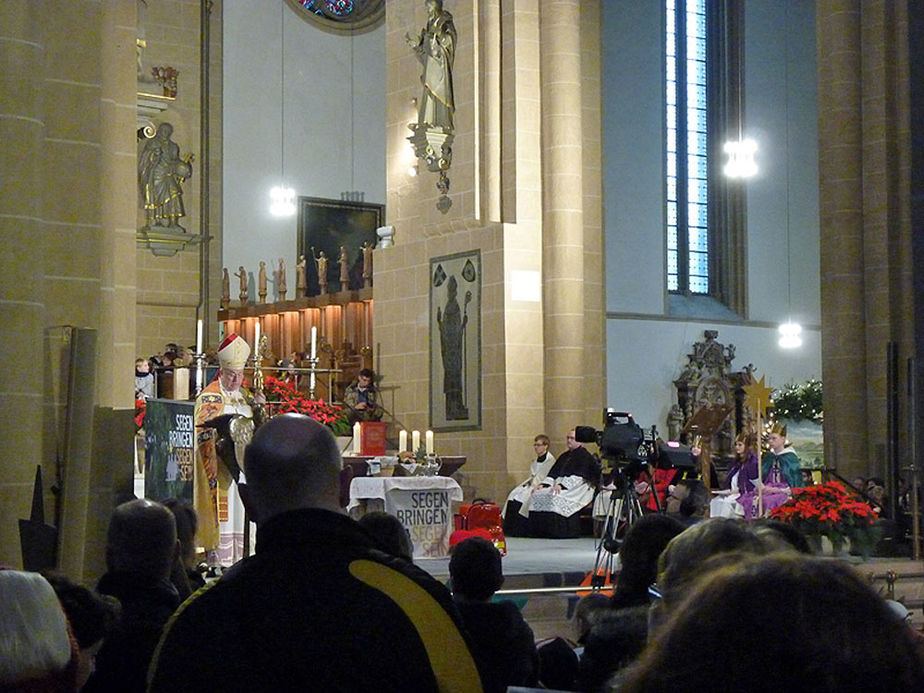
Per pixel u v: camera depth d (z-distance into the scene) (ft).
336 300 89.92
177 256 97.40
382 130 108.99
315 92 106.11
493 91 75.72
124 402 39.55
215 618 9.57
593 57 78.79
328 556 9.86
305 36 106.01
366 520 20.04
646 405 90.79
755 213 98.22
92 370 32.24
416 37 80.69
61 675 10.87
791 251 99.71
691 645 4.62
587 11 78.89
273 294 102.37
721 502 57.11
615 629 15.94
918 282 53.78
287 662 9.28
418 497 53.01
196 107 99.04
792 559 4.78
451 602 9.89
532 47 75.77
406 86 81.66
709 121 97.55
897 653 4.50
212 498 42.93
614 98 91.81
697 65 97.14
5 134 31.96
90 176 35.32
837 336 70.49
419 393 79.77
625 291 90.89
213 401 43.50
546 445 70.33
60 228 34.91
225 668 9.32
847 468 69.51
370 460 56.13
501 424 73.56
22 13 32.24
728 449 92.32
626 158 91.97
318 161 105.70
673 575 11.53
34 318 32.12
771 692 4.47
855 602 4.59
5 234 31.81
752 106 98.84
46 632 10.79
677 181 95.40
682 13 96.48
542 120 75.66
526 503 69.00
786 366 98.27
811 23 102.42
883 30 69.87
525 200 74.95
